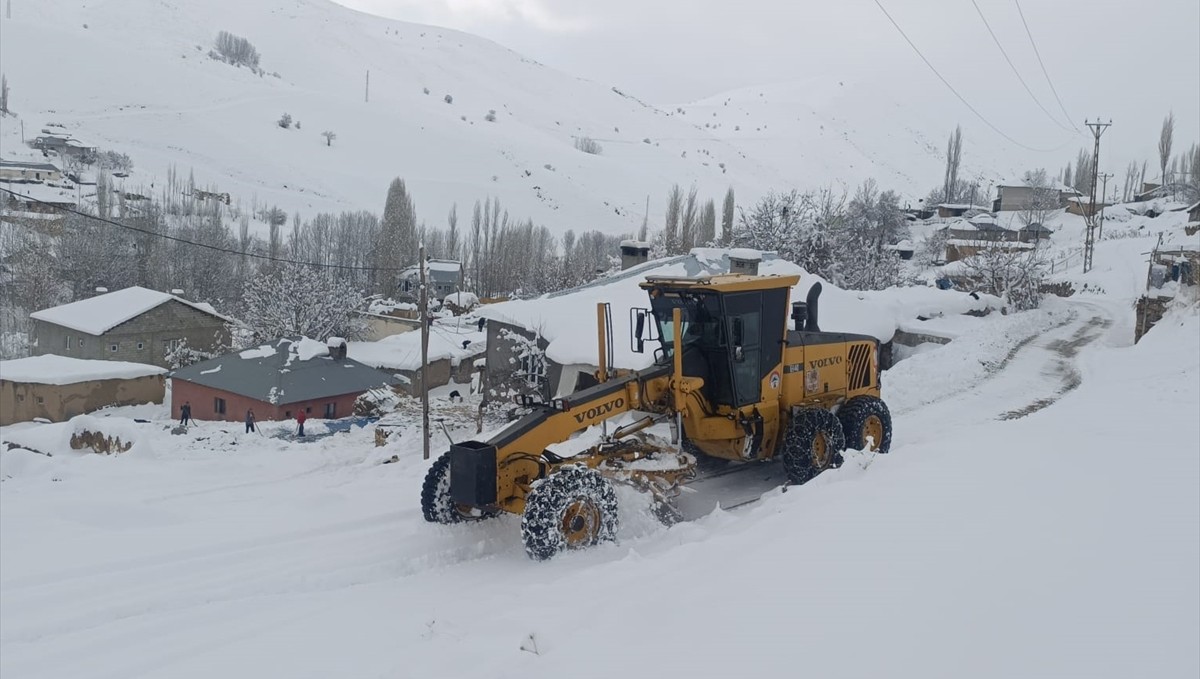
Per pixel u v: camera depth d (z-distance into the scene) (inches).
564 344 740.7
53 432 805.2
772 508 347.6
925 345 1089.4
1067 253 2997.0
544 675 193.5
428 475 350.0
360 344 1856.5
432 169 6240.2
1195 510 280.1
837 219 1742.1
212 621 261.6
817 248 1673.2
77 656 239.9
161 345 2007.9
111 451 746.8
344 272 2586.1
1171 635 189.0
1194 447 382.0
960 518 277.7
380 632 246.1
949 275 2226.9
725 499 400.2
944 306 1315.2
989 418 581.3
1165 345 869.2
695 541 309.1
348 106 7322.8
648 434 385.4
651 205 6628.9
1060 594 212.4
